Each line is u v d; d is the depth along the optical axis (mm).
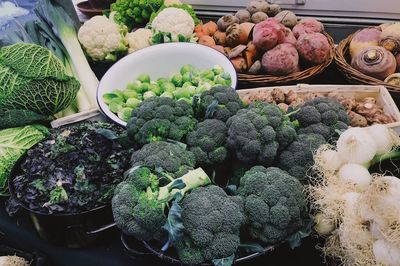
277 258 977
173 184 848
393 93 1434
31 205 979
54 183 986
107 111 1304
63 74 1362
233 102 1080
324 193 886
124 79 1451
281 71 1514
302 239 948
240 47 1580
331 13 1985
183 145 1012
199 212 820
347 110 1330
